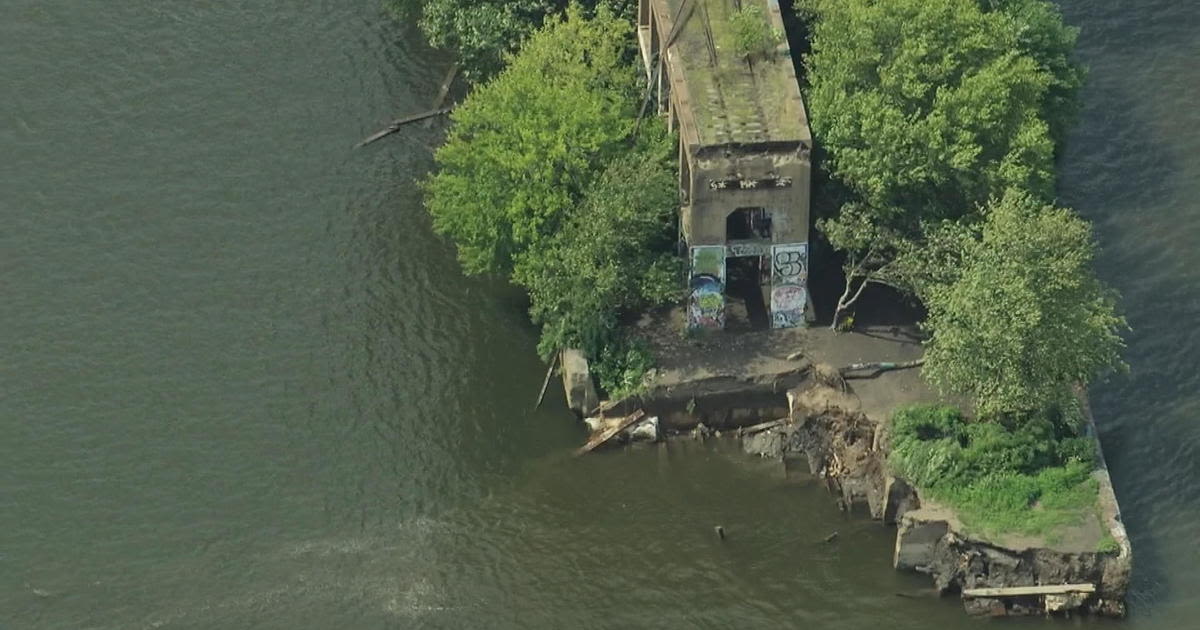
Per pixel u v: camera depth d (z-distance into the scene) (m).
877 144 164.88
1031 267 158.38
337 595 159.00
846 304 171.38
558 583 160.12
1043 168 167.62
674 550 162.38
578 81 173.50
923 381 167.88
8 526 163.38
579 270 166.75
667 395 168.25
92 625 157.00
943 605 157.75
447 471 167.50
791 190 166.25
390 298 179.38
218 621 157.25
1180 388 172.00
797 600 158.75
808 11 173.62
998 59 166.12
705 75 171.62
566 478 167.25
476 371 174.25
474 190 171.50
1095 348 161.25
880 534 162.38
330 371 174.00
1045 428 161.62
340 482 166.62
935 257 165.00
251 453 168.38
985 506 158.50
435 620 157.38
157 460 167.88
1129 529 162.12
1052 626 156.00
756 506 165.00
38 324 177.50
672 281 168.75
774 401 169.12
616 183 167.00
